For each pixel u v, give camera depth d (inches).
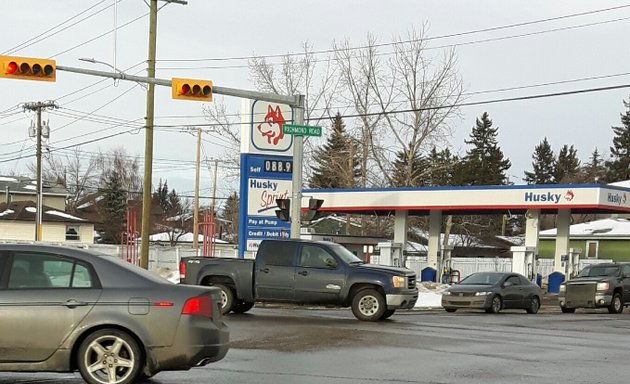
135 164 4355.3
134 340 361.7
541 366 474.3
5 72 838.5
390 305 753.6
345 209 1630.2
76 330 358.0
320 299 769.6
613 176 3969.0
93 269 367.9
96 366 360.2
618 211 1528.1
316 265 775.7
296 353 503.8
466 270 1786.4
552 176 4517.7
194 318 366.6
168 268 1640.0
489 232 3339.1
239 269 788.0
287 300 778.8
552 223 3951.8
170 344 361.4
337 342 564.4
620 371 462.9
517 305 1050.1
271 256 786.2
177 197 4736.7
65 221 2674.7
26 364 358.0
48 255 368.8
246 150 1280.8
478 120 4047.7
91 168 4448.8
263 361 466.6
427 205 1542.8
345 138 2226.9
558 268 1505.9
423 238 3034.0
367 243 1622.8
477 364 475.2
